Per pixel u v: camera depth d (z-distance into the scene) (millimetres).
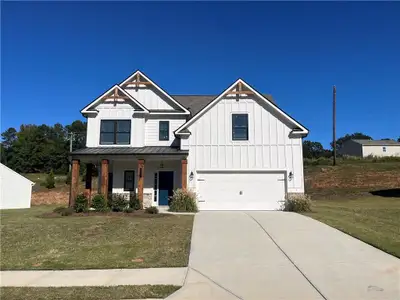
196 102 26125
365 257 9180
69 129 97625
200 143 21484
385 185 35969
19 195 30297
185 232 12430
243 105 21688
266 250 10023
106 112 22766
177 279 7656
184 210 19328
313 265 8562
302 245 10531
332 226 13430
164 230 12812
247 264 8742
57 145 77562
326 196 33125
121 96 22812
